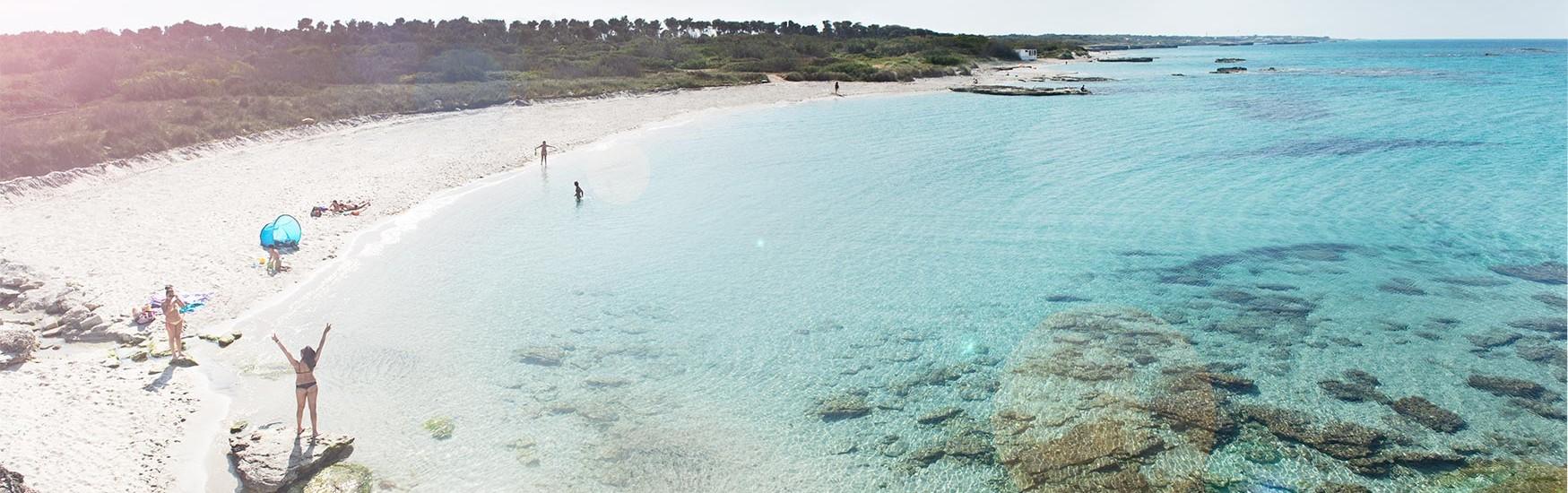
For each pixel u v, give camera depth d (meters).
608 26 170.50
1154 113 73.56
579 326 21.05
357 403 16.44
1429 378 18.11
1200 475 14.23
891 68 123.25
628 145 52.16
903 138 56.62
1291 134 57.62
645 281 24.77
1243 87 107.06
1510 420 16.16
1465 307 22.64
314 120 53.97
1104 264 26.77
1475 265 26.42
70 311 19.41
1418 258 27.28
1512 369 18.55
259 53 100.50
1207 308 22.72
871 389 17.70
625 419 16.20
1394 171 42.69
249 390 16.69
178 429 14.92
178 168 39.09
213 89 65.38
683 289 24.16
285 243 26.30
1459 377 18.14
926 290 24.25
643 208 34.38
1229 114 72.12
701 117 69.56
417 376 17.81
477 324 21.02
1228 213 33.53
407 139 51.53
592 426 15.91
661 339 20.33
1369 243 29.16
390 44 112.06
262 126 49.19
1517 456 14.79
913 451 15.17
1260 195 37.16
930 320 21.81
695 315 22.06
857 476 14.37
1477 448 15.08
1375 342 20.22
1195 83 115.00
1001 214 33.41
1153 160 47.00
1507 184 39.09
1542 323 21.41
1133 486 13.91
